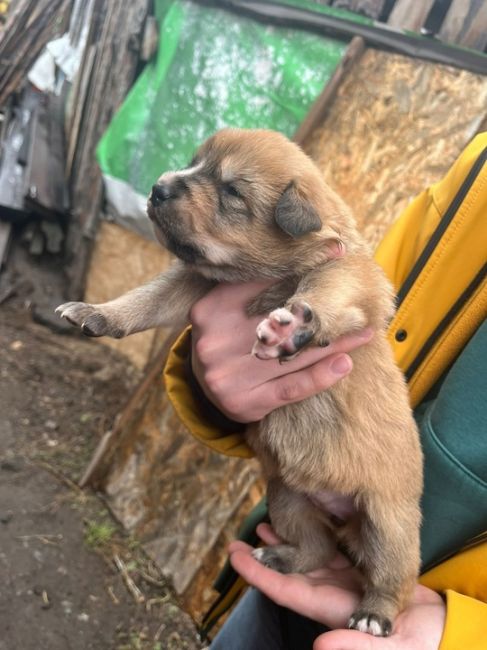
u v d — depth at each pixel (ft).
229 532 1.89
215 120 2.49
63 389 2.60
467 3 1.94
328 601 0.88
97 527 2.00
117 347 2.93
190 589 1.88
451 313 0.97
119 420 2.18
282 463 0.98
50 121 3.25
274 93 2.32
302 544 1.06
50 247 3.22
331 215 0.98
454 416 0.88
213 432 1.05
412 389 1.02
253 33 2.37
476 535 0.86
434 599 0.84
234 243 0.96
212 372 0.90
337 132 2.07
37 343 2.86
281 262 0.96
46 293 3.16
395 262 1.09
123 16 2.94
